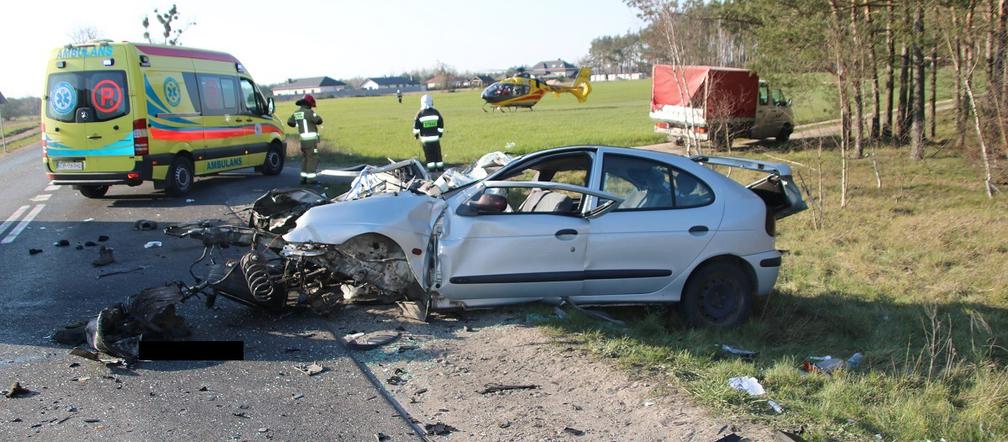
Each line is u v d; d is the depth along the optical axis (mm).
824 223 11922
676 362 5398
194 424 4320
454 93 128000
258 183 16594
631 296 6348
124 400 4664
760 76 20328
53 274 8109
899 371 5445
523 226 6055
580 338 5809
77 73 13266
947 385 5152
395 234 6004
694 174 6512
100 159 13281
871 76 16703
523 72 64000
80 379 5000
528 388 4910
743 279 6488
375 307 6703
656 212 6297
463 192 6387
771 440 4070
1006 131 14609
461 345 5738
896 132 22844
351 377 5090
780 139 25719
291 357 5465
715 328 6438
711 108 22922
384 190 7137
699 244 6297
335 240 5930
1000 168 14766
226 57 16391
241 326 6168
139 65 13336
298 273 6281
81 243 9867
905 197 14148
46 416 4410
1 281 7805
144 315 5578
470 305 6184
